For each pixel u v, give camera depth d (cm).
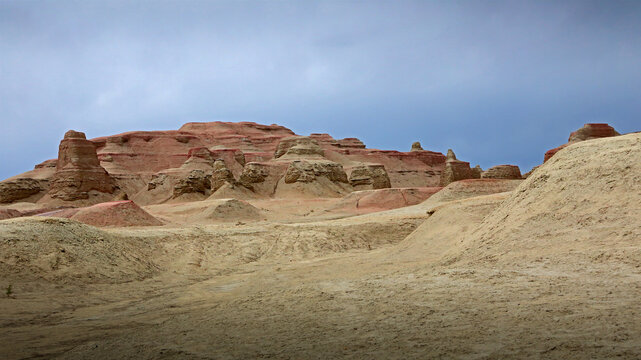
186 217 6078
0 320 1128
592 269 907
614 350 488
